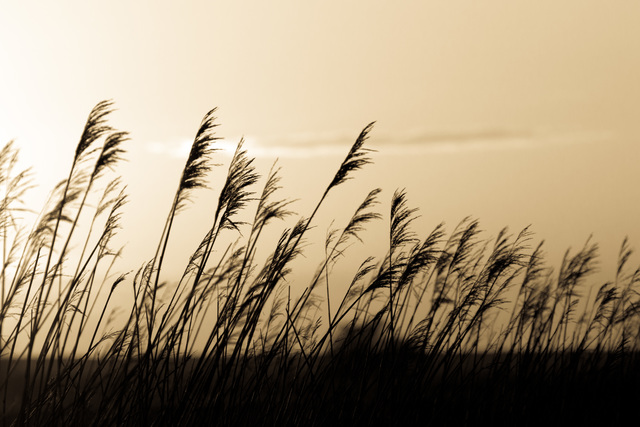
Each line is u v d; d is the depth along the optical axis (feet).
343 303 20.53
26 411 19.29
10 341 19.79
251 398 19.95
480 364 21.38
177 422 19.38
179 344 19.80
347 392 20.20
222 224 20.26
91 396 19.62
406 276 20.88
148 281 20.12
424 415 20.57
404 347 20.45
